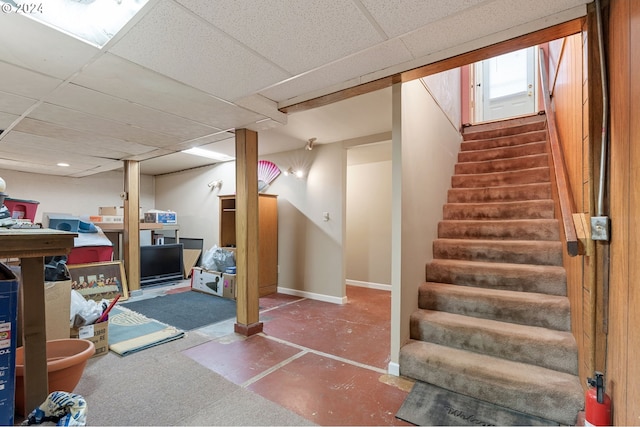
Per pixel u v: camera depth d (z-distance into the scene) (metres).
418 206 2.64
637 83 1.06
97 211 6.23
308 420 1.67
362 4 1.33
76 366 1.73
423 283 2.69
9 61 1.71
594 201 1.36
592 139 1.37
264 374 2.16
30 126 2.85
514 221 2.91
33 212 2.93
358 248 5.37
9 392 1.14
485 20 1.47
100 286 4.02
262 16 1.39
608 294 1.30
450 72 3.97
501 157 3.96
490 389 1.82
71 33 1.46
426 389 1.97
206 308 3.78
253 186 2.99
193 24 1.43
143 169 6.29
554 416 1.65
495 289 2.49
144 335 2.81
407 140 2.40
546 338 1.92
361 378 2.11
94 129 2.95
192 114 2.56
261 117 2.62
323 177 4.39
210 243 5.76
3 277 1.25
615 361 1.22
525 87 5.32
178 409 1.76
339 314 3.63
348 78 2.07
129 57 1.70
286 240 4.77
